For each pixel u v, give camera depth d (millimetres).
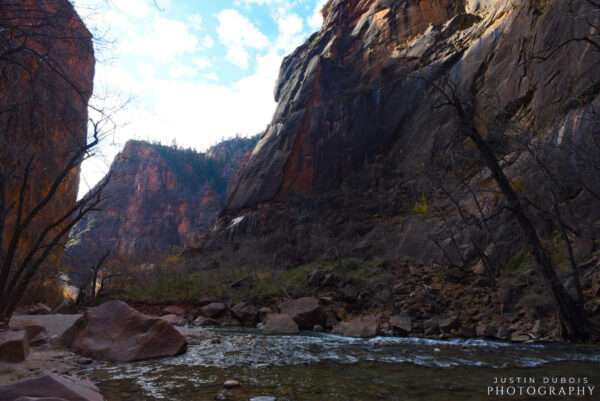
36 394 3648
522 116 24719
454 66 34594
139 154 151875
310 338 11875
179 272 27016
